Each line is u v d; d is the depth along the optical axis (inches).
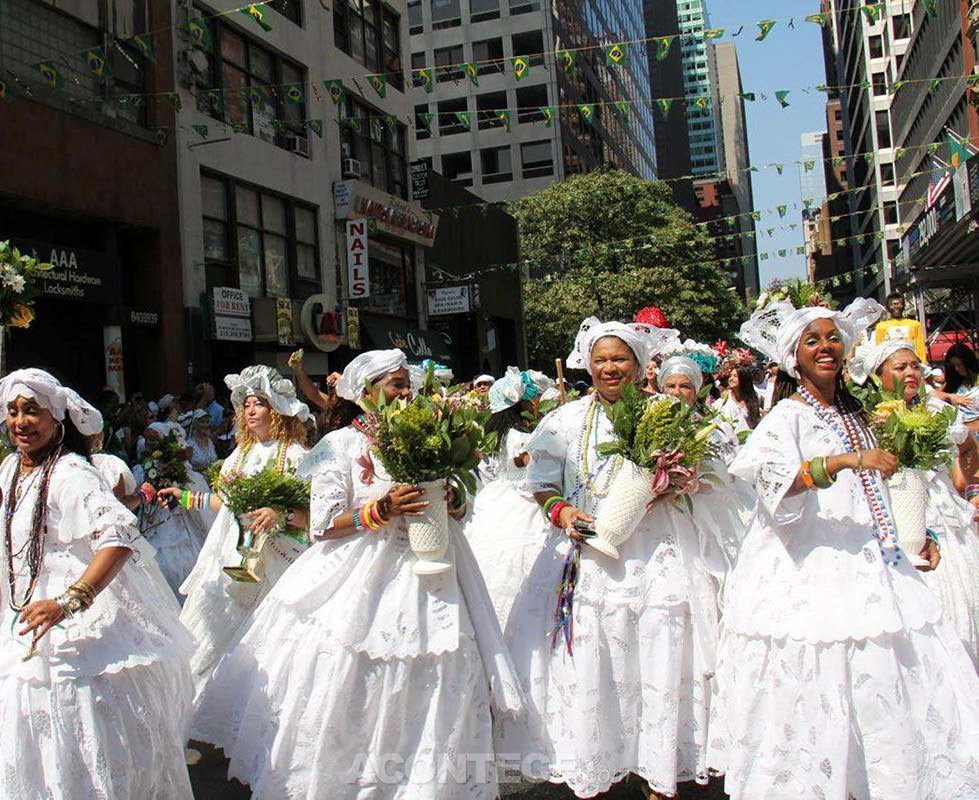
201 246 717.9
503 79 2003.0
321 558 167.2
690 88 7509.8
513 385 263.0
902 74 2271.2
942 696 134.6
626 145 2866.6
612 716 159.8
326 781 151.5
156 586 158.4
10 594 142.5
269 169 818.2
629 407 159.0
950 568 205.3
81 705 134.2
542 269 1658.5
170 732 147.3
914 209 2063.2
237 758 165.2
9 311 210.2
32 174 569.3
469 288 1127.0
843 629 134.4
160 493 234.1
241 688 171.5
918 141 2030.0
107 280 618.2
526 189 1988.2
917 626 136.8
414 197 1088.2
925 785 130.6
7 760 130.4
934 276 1053.8
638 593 160.6
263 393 224.8
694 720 161.9
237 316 733.9
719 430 187.8
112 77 644.1
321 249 898.1
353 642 152.3
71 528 140.8
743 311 1734.7
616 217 1528.1
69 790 130.6
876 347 215.8
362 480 164.6
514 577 251.1
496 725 163.3
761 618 140.7
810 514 142.2
